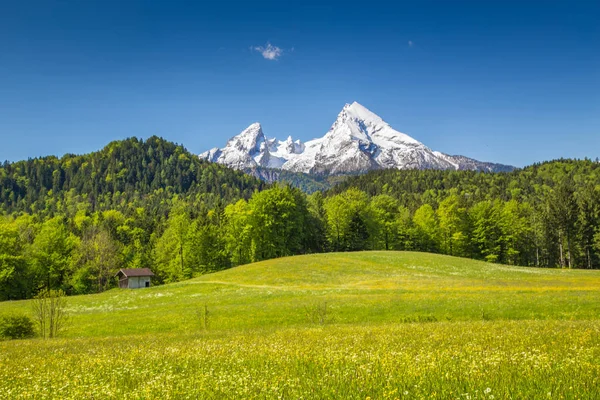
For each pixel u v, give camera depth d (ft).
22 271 266.98
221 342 67.87
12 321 120.78
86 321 143.64
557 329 63.93
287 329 95.91
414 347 48.37
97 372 41.01
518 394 23.58
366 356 40.96
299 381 30.42
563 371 29.91
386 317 120.78
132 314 151.23
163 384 32.01
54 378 38.88
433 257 268.82
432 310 122.42
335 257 264.93
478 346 45.65
